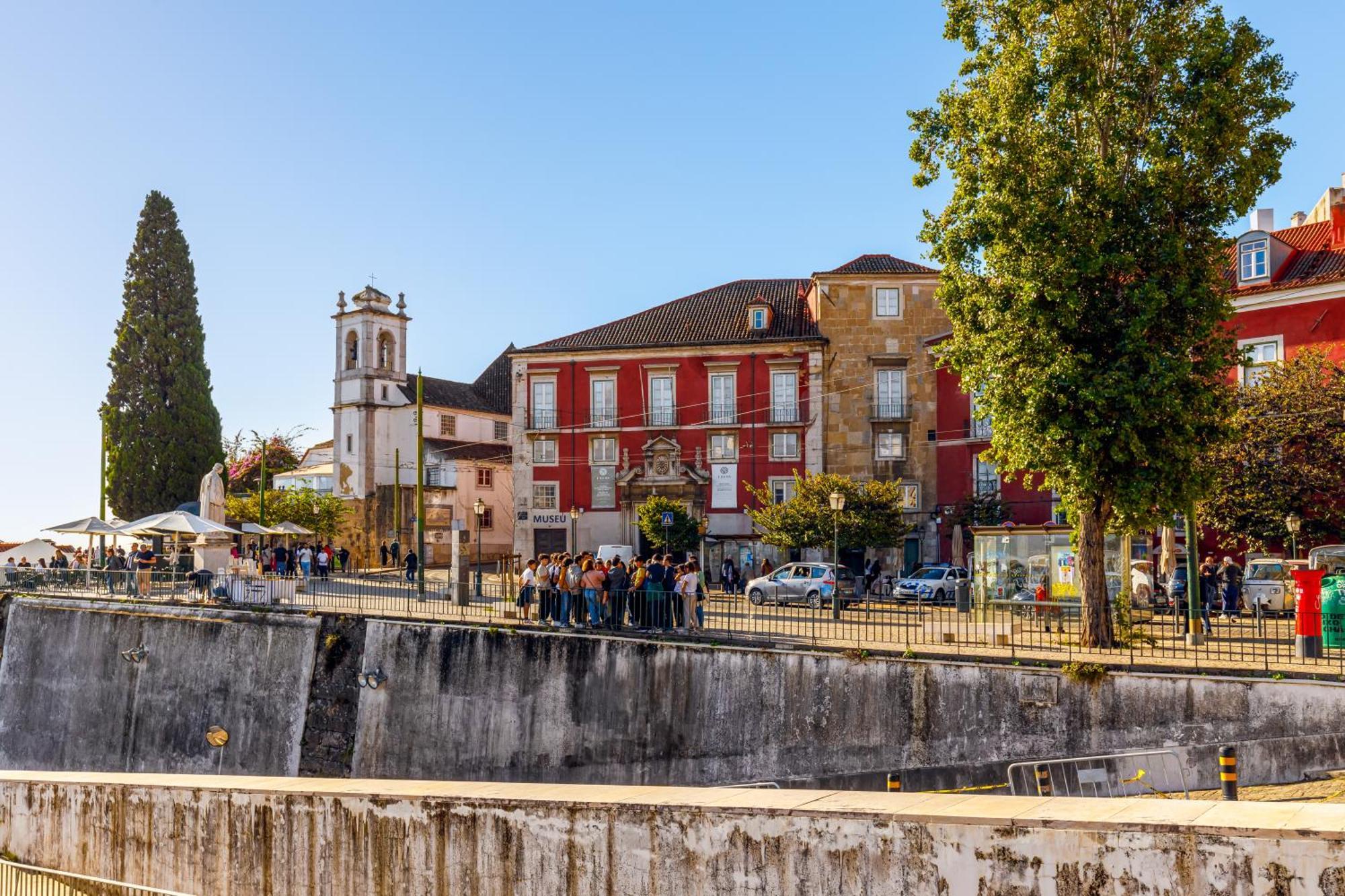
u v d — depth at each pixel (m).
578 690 20.73
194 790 11.35
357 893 10.30
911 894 7.96
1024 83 19.66
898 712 17.73
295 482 69.00
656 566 22.28
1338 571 25.75
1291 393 29.06
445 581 31.70
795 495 43.59
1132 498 19.23
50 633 28.50
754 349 46.16
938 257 21.20
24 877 11.66
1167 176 19.27
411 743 22.36
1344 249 32.81
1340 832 6.70
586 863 9.23
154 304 55.03
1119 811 7.73
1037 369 19.28
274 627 24.72
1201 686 15.71
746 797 9.21
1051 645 19.17
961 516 41.62
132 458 53.25
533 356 48.34
